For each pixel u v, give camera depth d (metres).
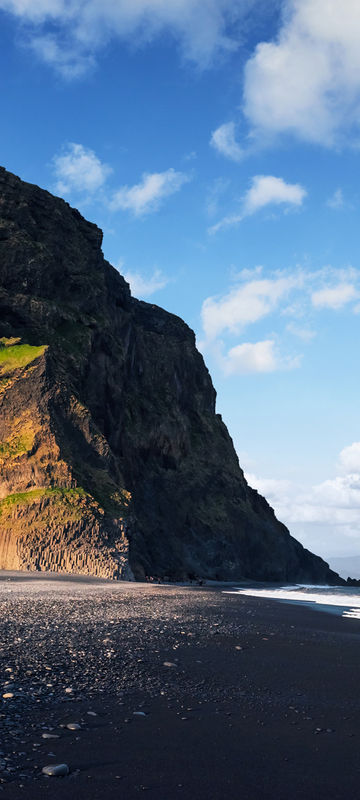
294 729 8.07
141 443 92.88
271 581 104.56
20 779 5.79
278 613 26.66
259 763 6.66
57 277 80.38
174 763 6.52
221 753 6.94
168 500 94.31
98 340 80.38
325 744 7.45
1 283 73.62
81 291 83.00
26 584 37.62
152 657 12.95
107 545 54.19
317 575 118.75
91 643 14.12
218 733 7.72
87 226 93.69
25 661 11.43
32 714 8.05
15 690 9.20
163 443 97.88
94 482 60.84
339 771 6.50
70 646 13.46
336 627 21.81
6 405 60.81
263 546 106.06
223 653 14.17
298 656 14.36
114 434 82.56
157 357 106.31
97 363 79.88
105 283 93.31
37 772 6.01
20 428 59.72
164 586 47.09
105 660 12.16
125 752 6.78
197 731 7.75
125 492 61.91
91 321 80.50
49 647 13.12
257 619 23.00
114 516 56.78
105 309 87.44
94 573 52.53
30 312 72.19
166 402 103.25
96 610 22.03
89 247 90.31
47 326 72.75
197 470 102.94
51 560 52.38
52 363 64.94
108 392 81.12
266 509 118.62
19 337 68.38
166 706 8.95
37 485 56.56
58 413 62.53
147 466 94.31
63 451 58.84
